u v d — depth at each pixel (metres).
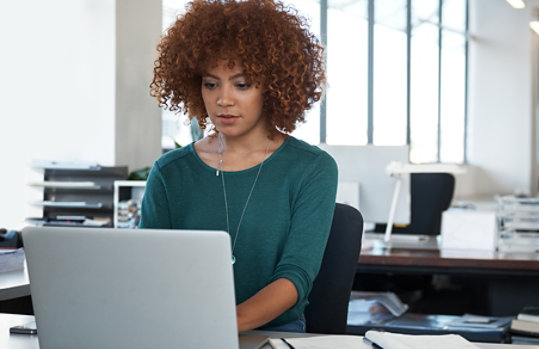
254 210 1.62
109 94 4.68
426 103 11.31
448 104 12.21
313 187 1.61
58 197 4.43
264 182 1.63
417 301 4.45
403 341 1.31
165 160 1.72
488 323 2.73
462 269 2.96
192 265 1.07
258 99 1.61
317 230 1.56
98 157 4.71
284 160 1.66
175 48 1.71
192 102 1.81
